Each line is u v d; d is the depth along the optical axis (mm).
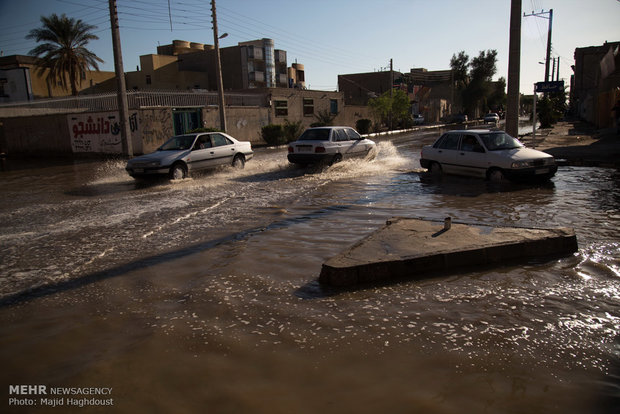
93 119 25406
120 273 4863
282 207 8297
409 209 7750
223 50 54250
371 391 2643
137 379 2842
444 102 75938
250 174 13539
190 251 5613
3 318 3814
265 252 5430
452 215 7172
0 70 40938
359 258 4516
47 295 4297
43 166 20672
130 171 12273
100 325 3621
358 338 3260
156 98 26078
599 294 3891
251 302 3955
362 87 63969
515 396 2562
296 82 73938
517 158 10141
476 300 3852
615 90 25859
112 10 19906
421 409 2471
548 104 33625
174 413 2496
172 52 60656
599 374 2756
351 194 9500
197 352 3141
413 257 4504
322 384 2727
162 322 3625
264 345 3207
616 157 14016
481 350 3049
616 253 4961
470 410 2451
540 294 3930
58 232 6855
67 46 36438
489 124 49625
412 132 43844
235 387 2723
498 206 7777
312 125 35562
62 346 3309
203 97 29125
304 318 3609
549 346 3082
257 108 32625
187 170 12758
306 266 4871
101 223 7414
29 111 31312
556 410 2436
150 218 7703
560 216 6867
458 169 11492
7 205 9586
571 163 13422
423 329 3361
